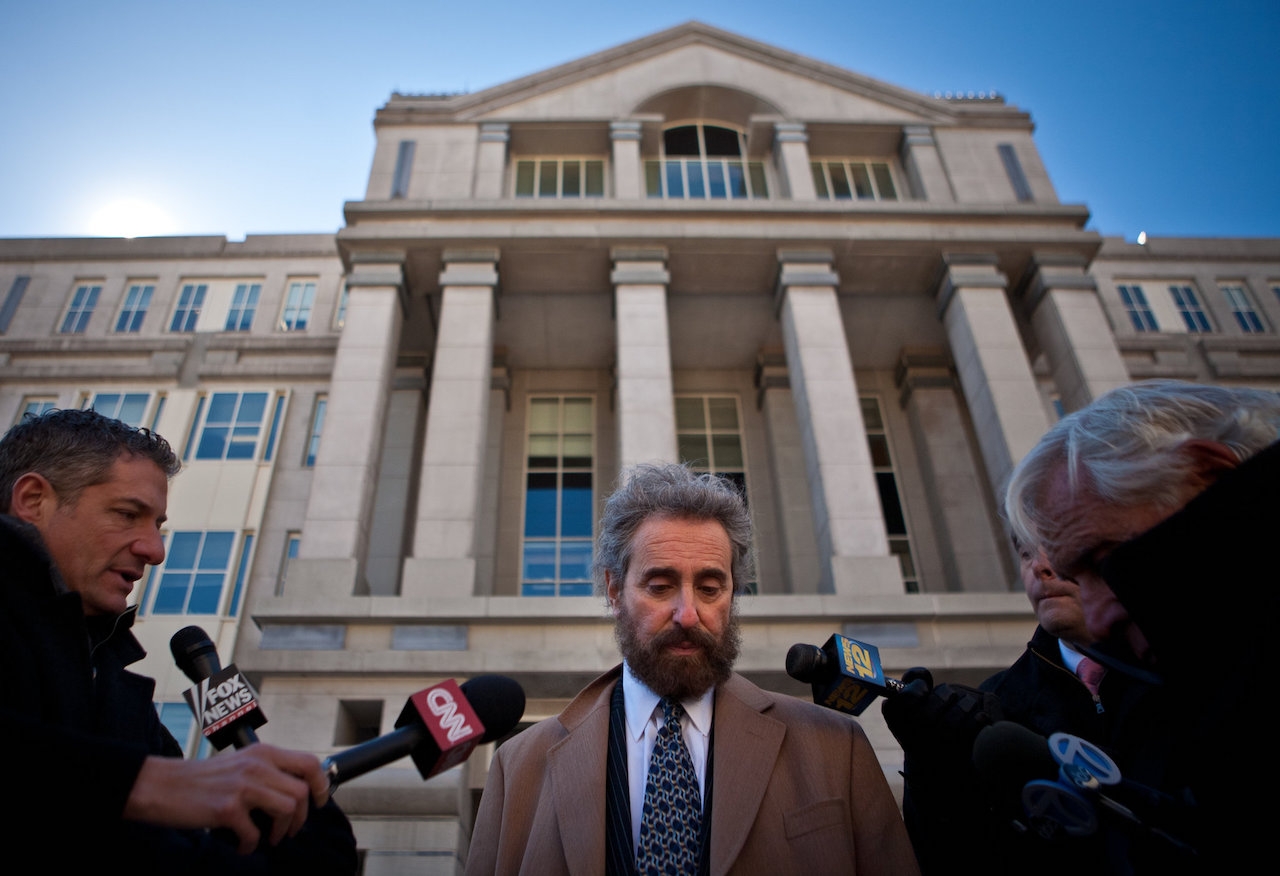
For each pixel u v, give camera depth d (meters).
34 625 1.73
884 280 15.58
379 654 9.88
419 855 8.31
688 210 15.09
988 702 1.97
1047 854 1.83
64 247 19.53
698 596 2.42
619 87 17.80
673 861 2.06
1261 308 20.44
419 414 15.92
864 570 11.21
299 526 15.56
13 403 17.08
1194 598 1.32
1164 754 1.56
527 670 9.77
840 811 2.19
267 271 19.31
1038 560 2.42
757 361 17.33
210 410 17.11
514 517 15.59
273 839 1.39
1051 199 16.09
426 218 14.96
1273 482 1.24
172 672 13.64
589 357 17.31
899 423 17.00
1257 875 1.18
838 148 17.61
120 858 1.45
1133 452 1.57
